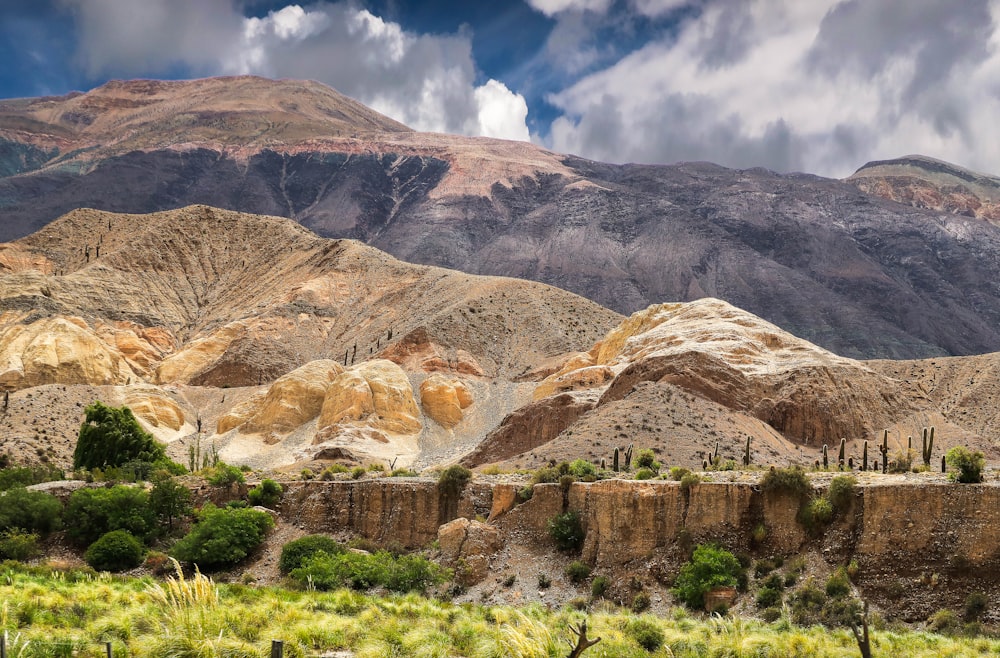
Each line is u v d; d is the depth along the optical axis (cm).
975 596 5738
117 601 5525
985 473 6962
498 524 8044
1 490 10194
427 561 7738
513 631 4331
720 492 7025
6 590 5666
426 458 17475
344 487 9012
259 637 4634
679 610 6400
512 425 14500
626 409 11994
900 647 5194
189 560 8306
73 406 18450
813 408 13438
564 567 7412
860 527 6469
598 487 7594
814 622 6000
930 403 15162
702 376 13538
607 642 4972
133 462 12038
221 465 11419
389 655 4631
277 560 8362
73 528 8794
